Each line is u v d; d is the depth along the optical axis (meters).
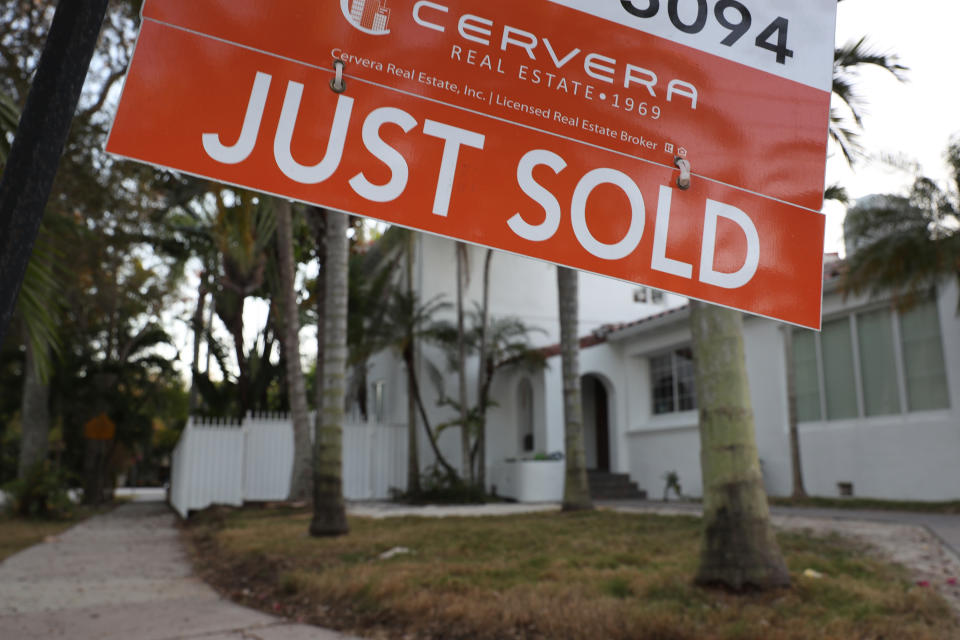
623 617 4.27
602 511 12.03
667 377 18.03
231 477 17.39
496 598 4.84
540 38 1.68
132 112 1.37
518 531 8.75
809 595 4.70
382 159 1.52
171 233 20.39
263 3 1.51
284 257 15.66
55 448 27.47
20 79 8.91
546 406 18.22
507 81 1.64
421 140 1.56
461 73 1.62
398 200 1.52
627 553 6.62
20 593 6.21
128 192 11.09
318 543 8.20
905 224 11.12
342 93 1.52
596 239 1.62
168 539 11.49
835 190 10.80
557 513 12.09
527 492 17.30
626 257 1.63
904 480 12.23
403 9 1.60
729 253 1.70
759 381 15.36
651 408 18.62
